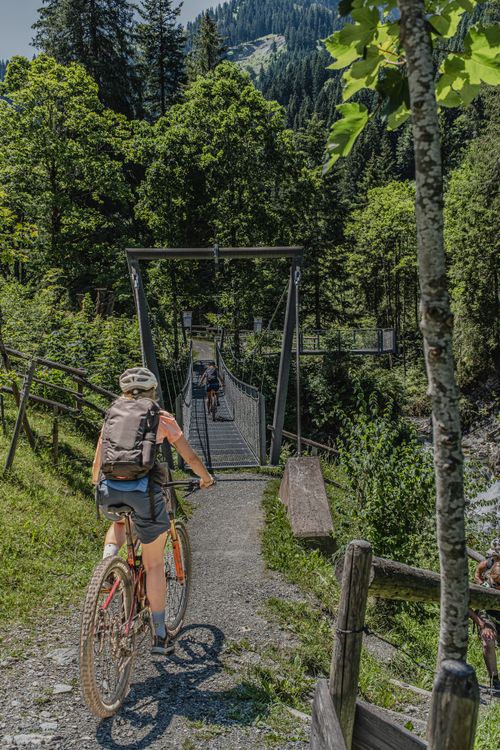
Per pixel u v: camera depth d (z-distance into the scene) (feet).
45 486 25.62
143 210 114.32
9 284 54.80
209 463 39.24
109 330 53.78
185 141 111.96
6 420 33.50
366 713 6.93
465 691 4.47
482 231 101.81
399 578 11.09
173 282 112.47
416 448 25.22
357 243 179.73
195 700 11.83
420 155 4.22
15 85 96.53
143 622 12.08
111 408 11.89
